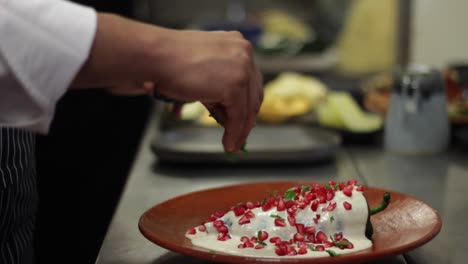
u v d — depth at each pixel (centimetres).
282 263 89
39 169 254
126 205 140
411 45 303
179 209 117
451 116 195
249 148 173
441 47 298
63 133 265
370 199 119
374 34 331
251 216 104
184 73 84
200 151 172
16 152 130
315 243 100
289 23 453
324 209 103
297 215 102
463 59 296
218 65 86
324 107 213
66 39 77
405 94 184
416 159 180
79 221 273
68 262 262
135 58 82
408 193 148
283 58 346
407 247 94
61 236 264
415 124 183
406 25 302
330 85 276
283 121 221
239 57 87
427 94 182
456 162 176
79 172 276
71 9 80
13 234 131
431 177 161
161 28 86
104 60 80
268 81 334
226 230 104
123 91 90
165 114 217
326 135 187
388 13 322
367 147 196
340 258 90
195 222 113
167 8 540
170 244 97
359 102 242
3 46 75
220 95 86
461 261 106
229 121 92
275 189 128
